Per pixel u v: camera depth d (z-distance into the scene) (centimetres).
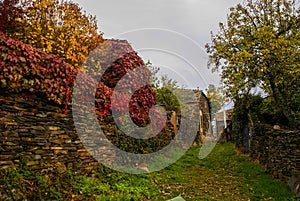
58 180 477
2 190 367
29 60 468
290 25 1101
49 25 897
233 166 1074
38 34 846
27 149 464
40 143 491
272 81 1084
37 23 861
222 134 2114
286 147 774
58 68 540
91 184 522
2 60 421
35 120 488
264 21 1140
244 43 1134
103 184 562
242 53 1055
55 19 940
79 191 480
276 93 1094
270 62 1057
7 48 435
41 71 495
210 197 618
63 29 944
